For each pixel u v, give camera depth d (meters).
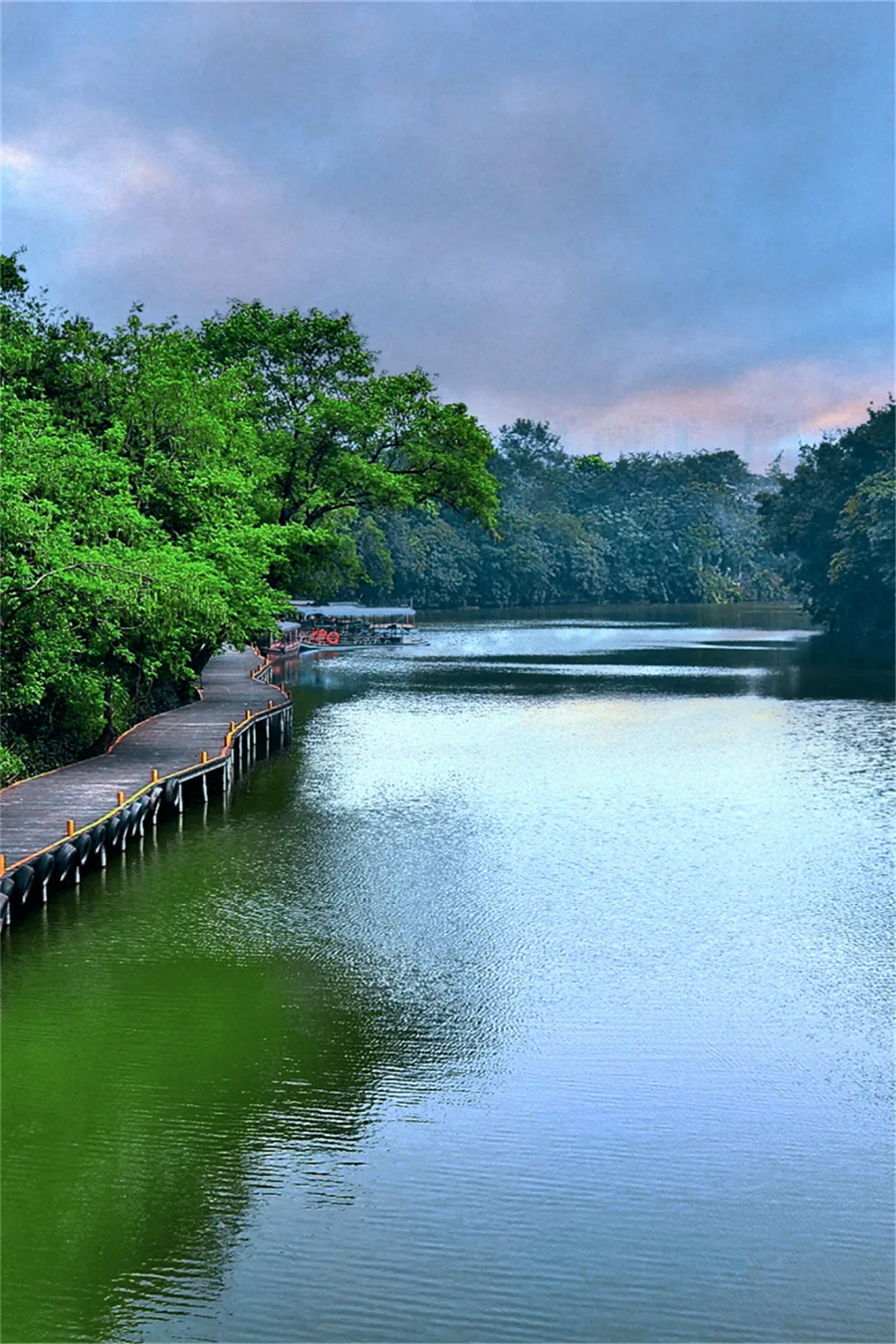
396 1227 15.11
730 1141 17.08
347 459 64.31
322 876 29.47
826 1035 20.55
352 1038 20.23
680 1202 15.63
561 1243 14.79
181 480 42.31
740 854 31.78
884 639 108.56
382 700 65.50
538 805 37.59
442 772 43.34
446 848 32.25
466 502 70.81
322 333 64.94
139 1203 15.57
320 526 75.69
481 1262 14.43
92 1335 13.32
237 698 54.22
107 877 29.20
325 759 46.09
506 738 51.53
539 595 189.75
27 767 36.06
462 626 136.38
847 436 124.69
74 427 40.94
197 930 25.45
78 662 39.38
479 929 25.72
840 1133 17.33
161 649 42.25
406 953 24.28
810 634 121.75
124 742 41.31
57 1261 14.45
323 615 117.75
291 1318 13.55
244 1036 20.27
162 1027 20.59
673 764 45.16
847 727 54.88
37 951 24.16
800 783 41.41
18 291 46.41
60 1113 17.69
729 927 25.97
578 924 26.09
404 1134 17.20
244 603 44.06
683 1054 19.80
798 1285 14.07
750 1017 21.27
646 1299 13.85
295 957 23.98
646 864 30.75
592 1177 16.17
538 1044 20.11
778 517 132.25
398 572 161.50
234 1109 17.84
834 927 25.97
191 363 51.00
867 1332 13.38
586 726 55.25
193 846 32.16
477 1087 18.58
